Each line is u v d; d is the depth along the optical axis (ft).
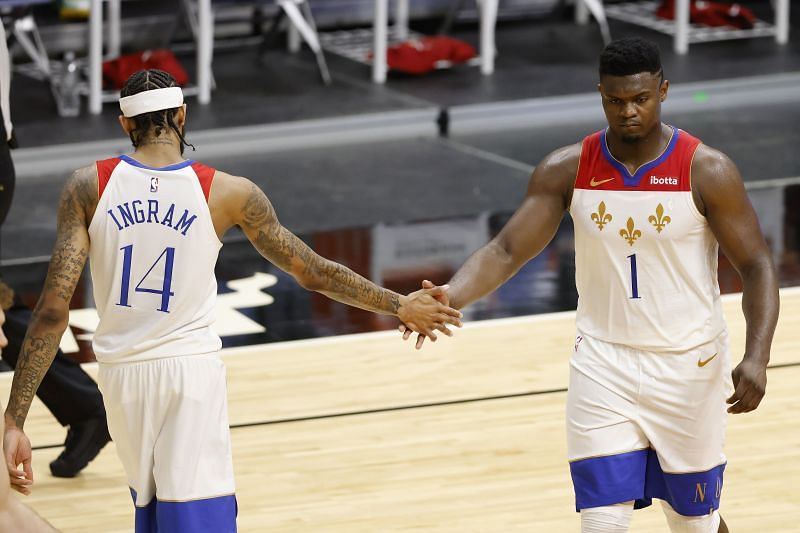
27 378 33.58
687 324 34.83
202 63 100.53
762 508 45.47
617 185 34.50
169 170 33.32
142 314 33.35
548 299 67.56
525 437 51.80
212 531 33.37
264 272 72.02
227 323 64.59
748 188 85.15
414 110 100.22
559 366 59.06
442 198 84.64
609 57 33.45
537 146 96.37
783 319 63.82
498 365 59.26
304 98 103.30
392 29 123.13
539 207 36.14
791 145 94.89
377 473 48.85
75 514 46.21
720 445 35.88
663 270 34.58
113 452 51.72
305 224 79.41
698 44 118.21
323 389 56.85
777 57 114.21
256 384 57.36
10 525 34.47
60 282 33.12
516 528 44.37
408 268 71.61
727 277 70.18
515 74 110.32
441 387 56.90
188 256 33.30
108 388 33.73
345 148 96.78
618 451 34.88
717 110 104.63
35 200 84.17
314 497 47.03
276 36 119.24
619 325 35.14
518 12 128.88
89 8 99.35
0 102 46.83
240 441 51.78
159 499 33.40
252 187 34.17
